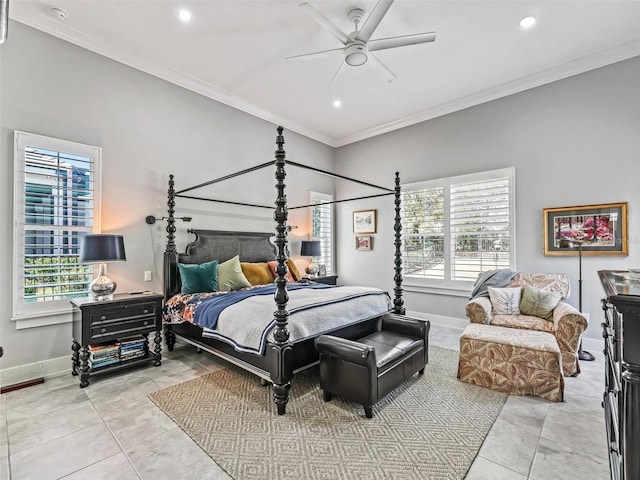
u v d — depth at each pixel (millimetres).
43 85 3002
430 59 3578
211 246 4293
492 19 2939
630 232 3363
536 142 3971
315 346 2686
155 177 3820
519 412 2340
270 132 5172
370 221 5766
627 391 1048
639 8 2783
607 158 3496
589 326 3598
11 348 2801
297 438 2035
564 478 1673
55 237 3047
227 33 3166
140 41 3295
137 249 3654
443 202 4832
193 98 4191
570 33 3129
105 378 2957
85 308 2789
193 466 1783
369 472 1734
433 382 2865
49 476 1703
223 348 2934
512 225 4145
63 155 3098
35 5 2801
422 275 5055
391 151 5492
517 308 3479
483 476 1697
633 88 3355
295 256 5613
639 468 1032
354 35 2646
